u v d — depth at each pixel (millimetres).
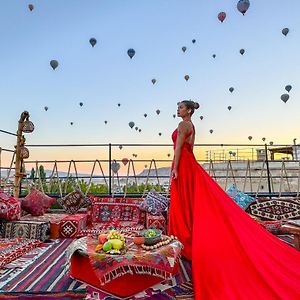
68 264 2889
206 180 3338
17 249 3561
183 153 3506
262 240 2926
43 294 2473
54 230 4570
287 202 5449
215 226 2939
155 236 2645
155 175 7000
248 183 9023
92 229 4727
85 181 6867
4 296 2451
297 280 2402
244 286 2332
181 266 3115
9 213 4262
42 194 5195
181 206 3420
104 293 2391
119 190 6910
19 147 6008
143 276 2439
